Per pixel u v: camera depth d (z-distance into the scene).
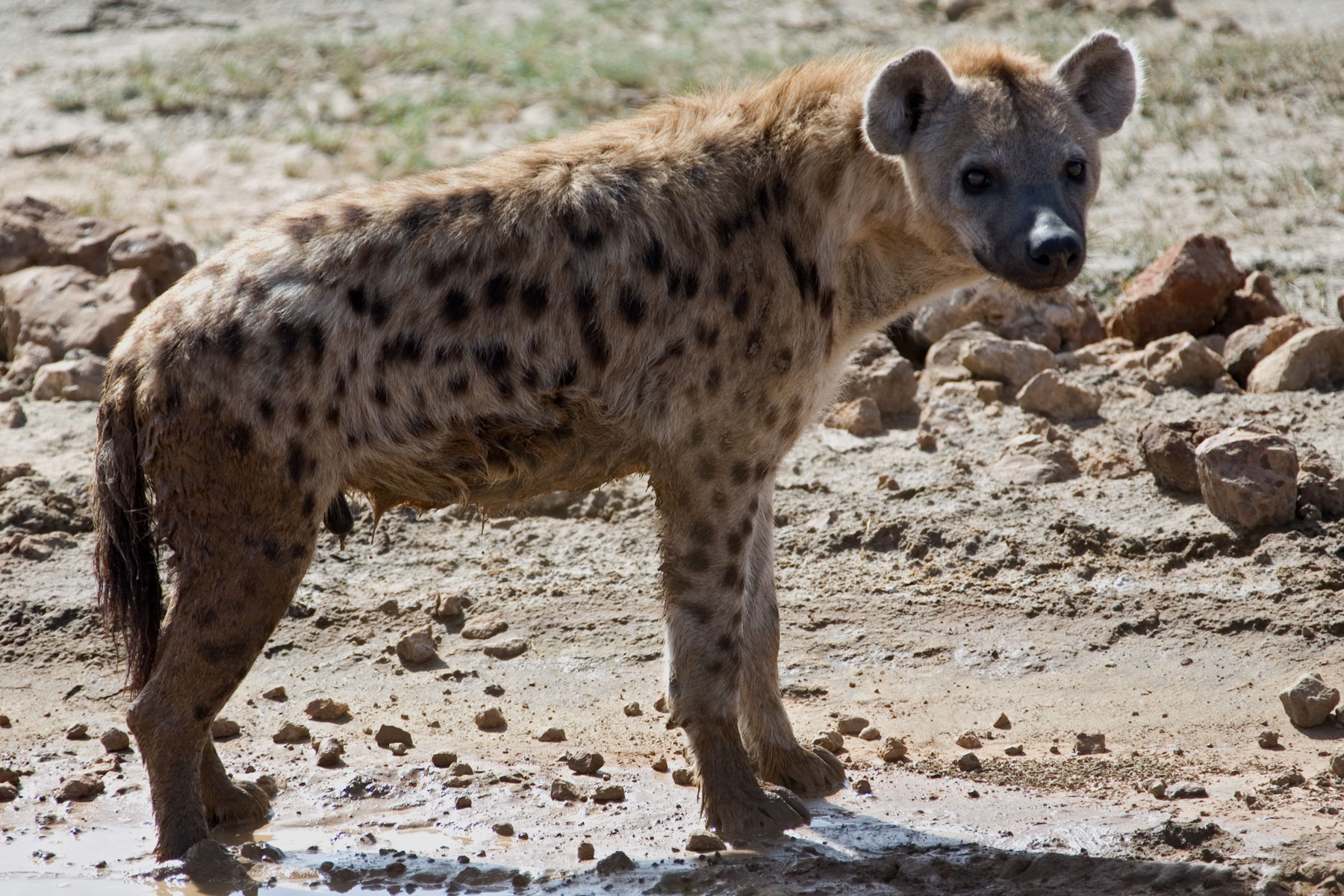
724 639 8.52
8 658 11.05
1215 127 23.55
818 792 8.97
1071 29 29.98
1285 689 9.73
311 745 9.84
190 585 8.06
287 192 23.36
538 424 8.38
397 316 8.12
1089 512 12.20
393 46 30.39
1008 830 8.31
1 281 17.44
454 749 9.75
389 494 8.64
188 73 29.05
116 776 9.50
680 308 8.32
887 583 11.59
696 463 8.41
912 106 8.70
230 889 7.97
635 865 8.12
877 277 9.12
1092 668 10.35
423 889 7.95
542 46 30.14
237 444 7.89
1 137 26.08
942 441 13.67
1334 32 29.16
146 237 17.86
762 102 8.97
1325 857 7.67
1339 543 11.20
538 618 11.45
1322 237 18.94
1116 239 19.42
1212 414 13.69
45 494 13.02
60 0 34.19
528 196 8.45
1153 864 7.68
